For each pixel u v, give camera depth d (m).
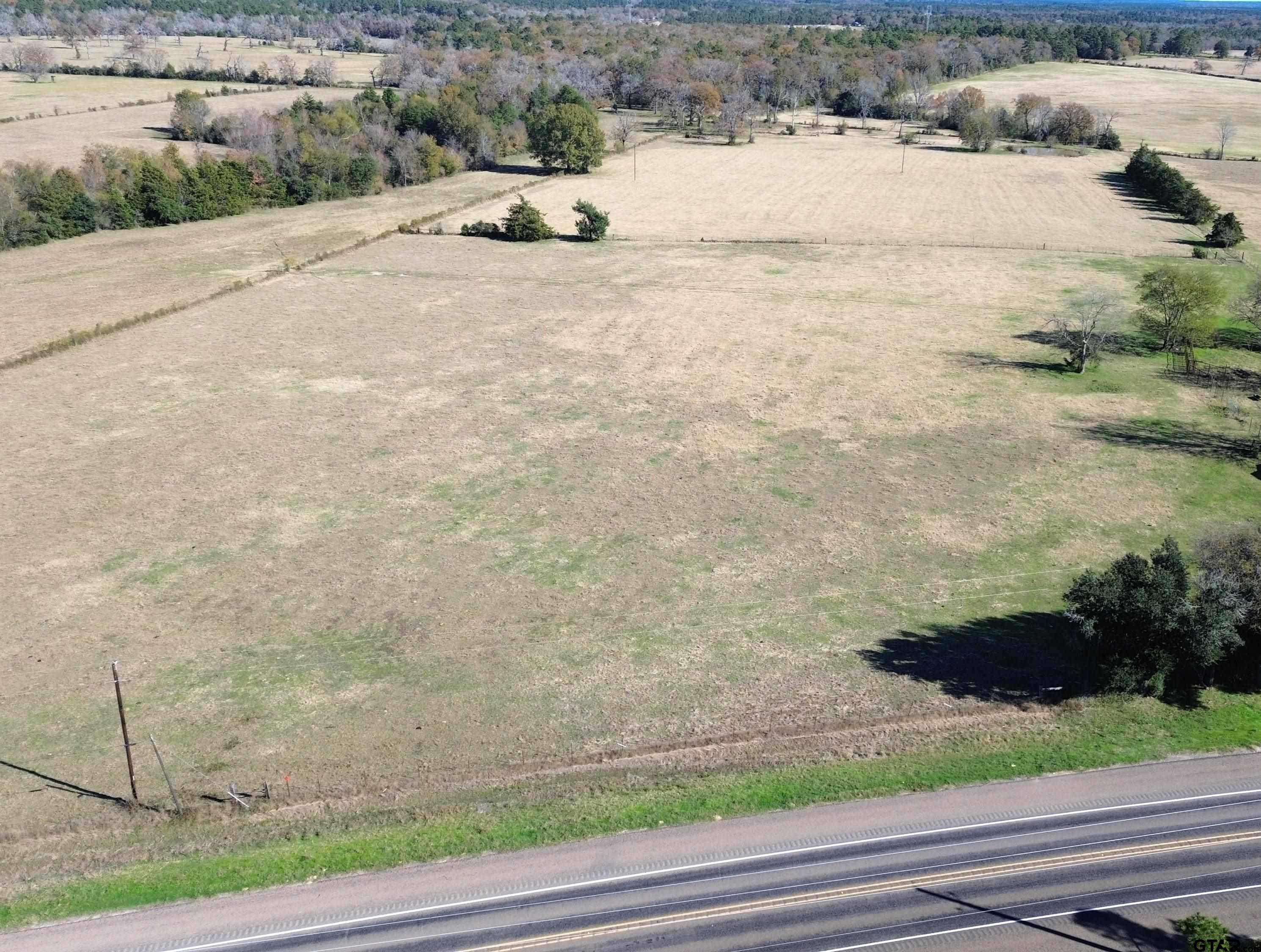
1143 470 51.94
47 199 98.62
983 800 30.23
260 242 99.44
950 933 25.81
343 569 43.12
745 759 32.12
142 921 26.41
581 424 57.81
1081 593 35.31
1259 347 71.75
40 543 45.06
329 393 62.06
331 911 26.64
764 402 61.06
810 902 26.78
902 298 82.25
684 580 42.34
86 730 33.81
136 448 54.31
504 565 43.50
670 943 25.61
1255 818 29.41
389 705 34.84
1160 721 33.91
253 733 33.56
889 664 36.78
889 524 46.66
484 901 26.89
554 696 35.28
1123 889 27.05
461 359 68.12
